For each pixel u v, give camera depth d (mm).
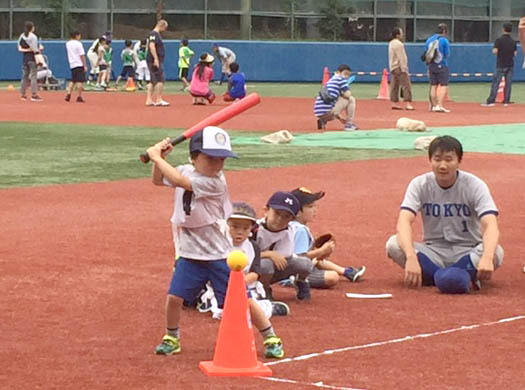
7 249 10031
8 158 17609
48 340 6969
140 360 6520
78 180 15000
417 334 7211
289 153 18781
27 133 21953
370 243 10602
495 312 7891
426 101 36219
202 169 6637
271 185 14578
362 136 22062
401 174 15977
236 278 6266
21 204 12758
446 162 8648
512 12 54906
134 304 7992
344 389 5949
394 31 31312
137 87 42188
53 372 6242
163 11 49781
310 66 49344
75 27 48562
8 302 8000
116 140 20734
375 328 7371
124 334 7145
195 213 6582
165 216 12039
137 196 13492
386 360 6539
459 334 7211
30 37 32969
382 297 8375
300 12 52156
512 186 14820
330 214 12289
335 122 25578
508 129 24047
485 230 8641
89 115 27094
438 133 22875
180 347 6781
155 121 25375
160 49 30984
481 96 39844
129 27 49531
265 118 26703
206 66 32031
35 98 33250
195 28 50375
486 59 51625
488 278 8547
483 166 17062
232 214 7195
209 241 6637
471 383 6086
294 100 35188
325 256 8797
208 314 7711
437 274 8562
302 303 8164
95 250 10047
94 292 8359
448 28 54062
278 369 6336
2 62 45688
